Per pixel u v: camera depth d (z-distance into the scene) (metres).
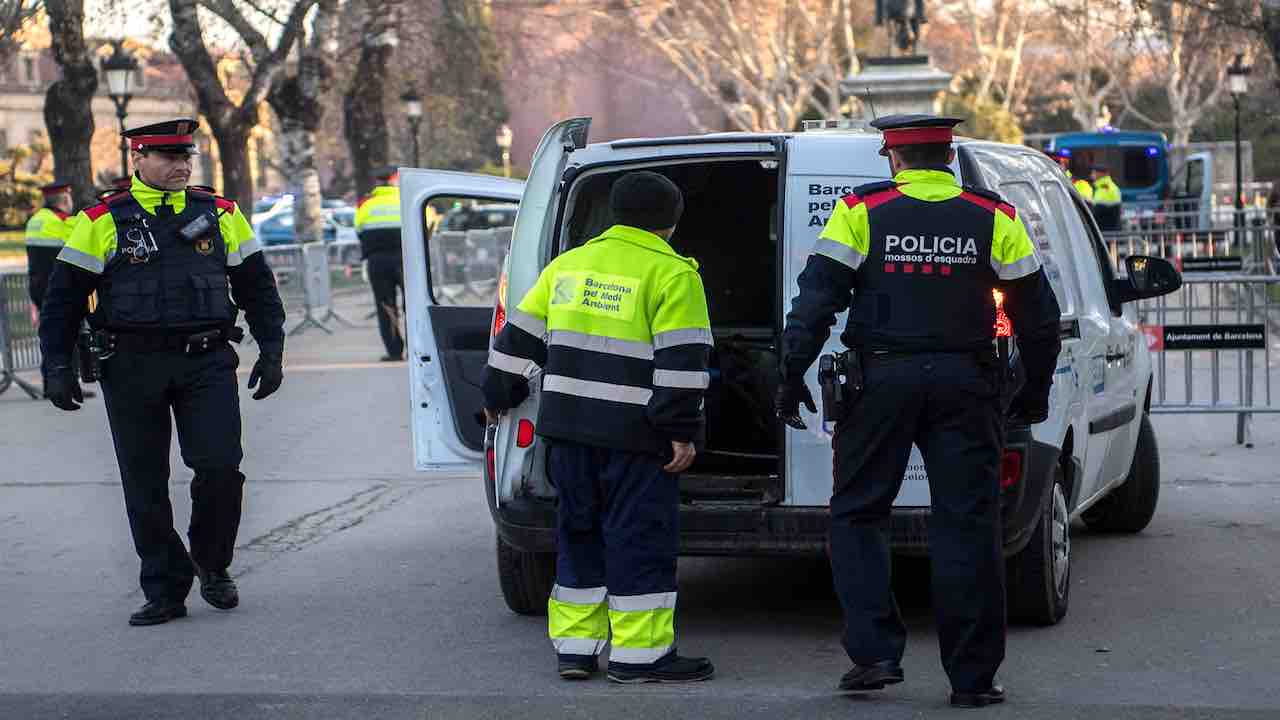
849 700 5.61
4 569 8.34
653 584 5.88
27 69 70.75
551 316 5.92
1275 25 22.67
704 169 7.58
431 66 35.75
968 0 51.16
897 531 6.21
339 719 5.54
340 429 13.50
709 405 7.44
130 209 6.93
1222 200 44.56
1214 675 5.88
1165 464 11.12
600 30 45.31
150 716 5.62
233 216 7.16
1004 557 6.22
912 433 5.43
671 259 5.84
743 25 45.50
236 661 6.38
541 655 6.40
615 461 5.84
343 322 24.47
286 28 29.23
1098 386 7.42
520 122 69.50
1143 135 42.75
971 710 5.45
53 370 6.94
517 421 6.46
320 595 7.62
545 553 6.91
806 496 6.29
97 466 11.86
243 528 9.38
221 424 7.05
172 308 6.94
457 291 17.08
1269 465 10.97
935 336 5.36
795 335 5.33
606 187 6.81
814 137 6.38
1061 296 6.97
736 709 5.52
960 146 6.32
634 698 5.70
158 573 7.11
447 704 5.68
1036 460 6.26
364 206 19.08
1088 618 6.84
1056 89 66.69
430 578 7.97
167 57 39.12
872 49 54.31
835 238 5.40
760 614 7.09
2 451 12.71
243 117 29.53
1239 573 7.68
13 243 42.97
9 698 5.87
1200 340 11.65
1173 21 28.00
